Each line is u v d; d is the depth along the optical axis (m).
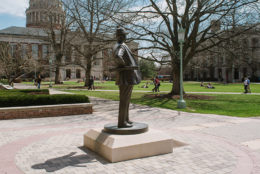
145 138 5.07
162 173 4.11
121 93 5.28
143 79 71.69
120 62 4.93
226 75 69.25
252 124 8.70
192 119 9.72
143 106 13.86
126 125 5.27
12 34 66.88
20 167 4.37
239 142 6.25
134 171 4.18
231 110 12.25
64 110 10.84
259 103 15.09
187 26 17.36
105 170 4.22
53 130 7.65
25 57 28.80
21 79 57.81
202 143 6.14
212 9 16.84
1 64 24.84
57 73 44.16
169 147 5.31
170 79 68.31
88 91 25.69
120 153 4.70
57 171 4.17
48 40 35.31
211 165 4.54
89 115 10.85
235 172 4.20
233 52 17.70
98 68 66.00
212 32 18.42
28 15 70.94
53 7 34.34
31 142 6.15
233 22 15.80
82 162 4.64
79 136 6.82
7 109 9.80
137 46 19.66
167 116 10.45
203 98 17.95
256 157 5.05
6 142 6.16
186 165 4.52
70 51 28.16
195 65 24.59
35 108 10.27
